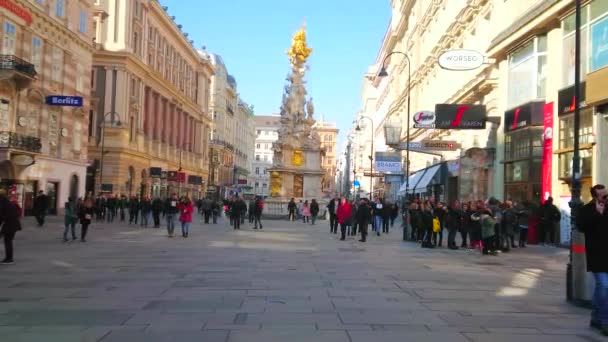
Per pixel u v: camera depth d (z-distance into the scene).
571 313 8.83
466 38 35.06
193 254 17.27
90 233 26.05
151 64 67.38
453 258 17.45
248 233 28.19
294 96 51.56
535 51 23.42
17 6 31.78
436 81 44.22
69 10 39.09
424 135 48.00
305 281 11.80
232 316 8.19
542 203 22.20
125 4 56.84
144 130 65.44
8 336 6.97
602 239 7.57
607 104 18.20
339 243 22.94
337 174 162.12
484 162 28.88
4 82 31.64
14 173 33.34
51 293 10.09
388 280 12.22
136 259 15.69
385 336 7.08
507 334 7.33
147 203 33.06
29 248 18.62
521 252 19.50
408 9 58.00
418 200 24.44
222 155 110.12
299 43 51.28
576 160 10.01
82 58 41.94
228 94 119.19
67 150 40.00
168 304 9.09
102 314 8.30
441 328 7.59
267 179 166.12
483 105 27.42
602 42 18.56
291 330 7.33
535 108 23.11
